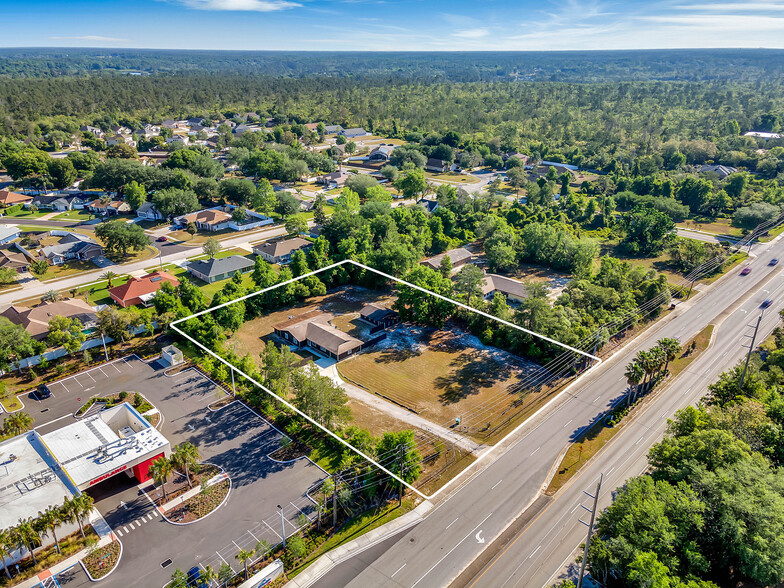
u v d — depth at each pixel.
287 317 116.12
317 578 56.91
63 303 110.56
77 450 69.94
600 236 169.88
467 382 93.25
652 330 112.69
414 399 88.19
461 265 144.75
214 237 164.25
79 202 192.38
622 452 77.00
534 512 66.19
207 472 71.25
